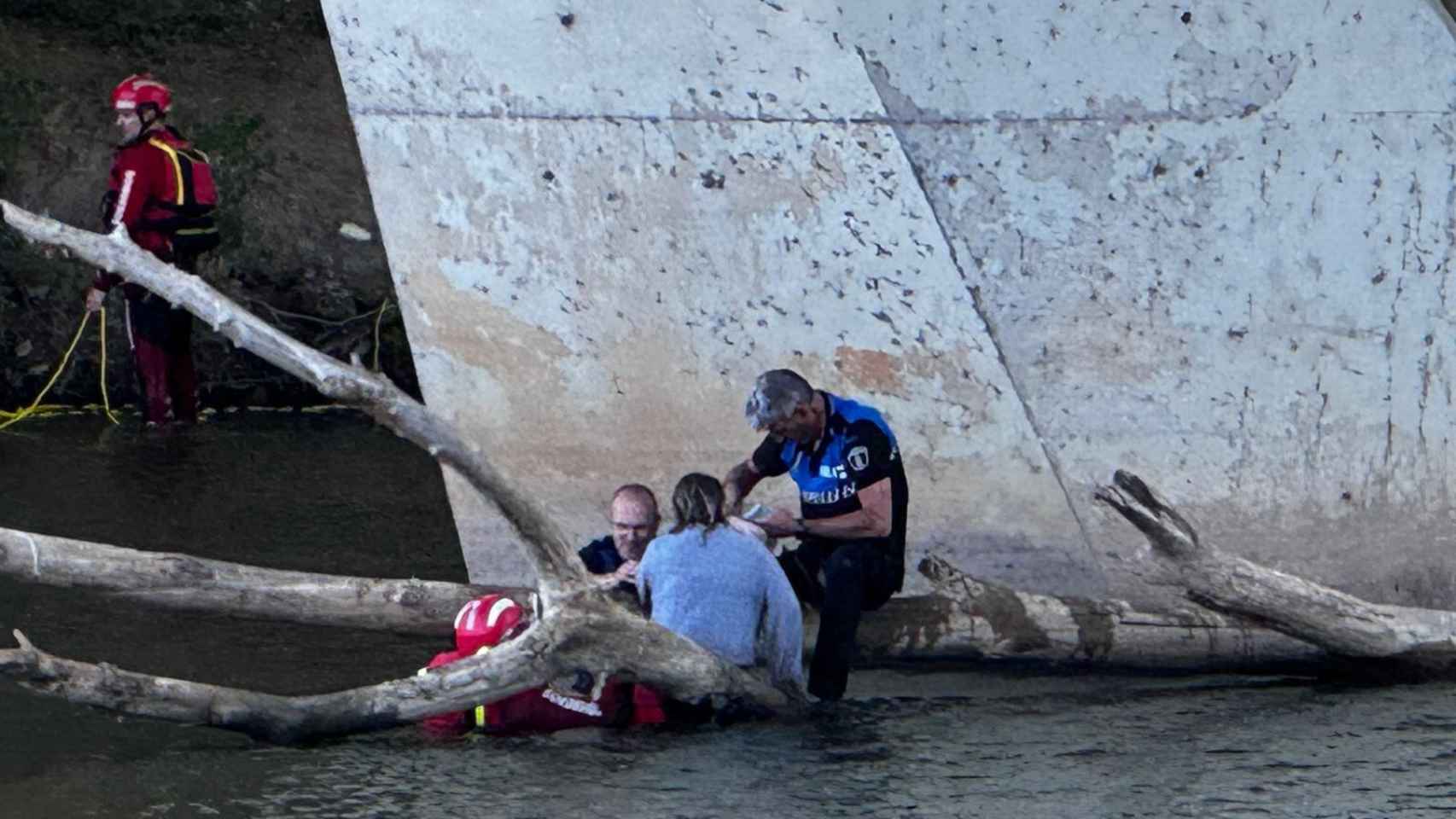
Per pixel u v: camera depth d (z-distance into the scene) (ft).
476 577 102.12
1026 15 94.53
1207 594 84.79
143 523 113.60
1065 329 98.07
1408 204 94.63
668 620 81.92
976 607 90.63
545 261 100.01
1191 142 95.25
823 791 73.41
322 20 175.01
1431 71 93.25
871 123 96.48
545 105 97.50
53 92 159.53
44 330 147.13
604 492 103.14
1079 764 76.69
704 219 98.78
